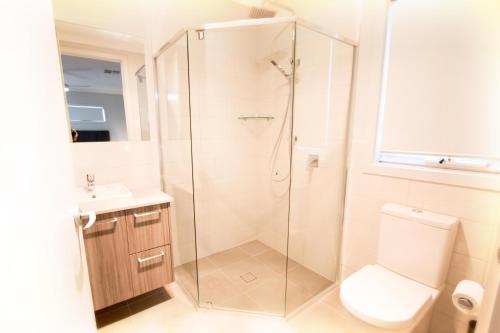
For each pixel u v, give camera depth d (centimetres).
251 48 234
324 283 200
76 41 162
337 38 170
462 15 128
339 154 185
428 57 142
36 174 48
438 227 128
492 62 121
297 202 219
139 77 187
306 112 202
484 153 128
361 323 159
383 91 163
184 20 199
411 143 154
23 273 39
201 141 220
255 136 254
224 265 225
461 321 135
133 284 157
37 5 56
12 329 34
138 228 154
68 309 61
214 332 153
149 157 199
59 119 70
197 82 210
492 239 122
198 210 228
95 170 178
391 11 154
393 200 159
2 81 36
